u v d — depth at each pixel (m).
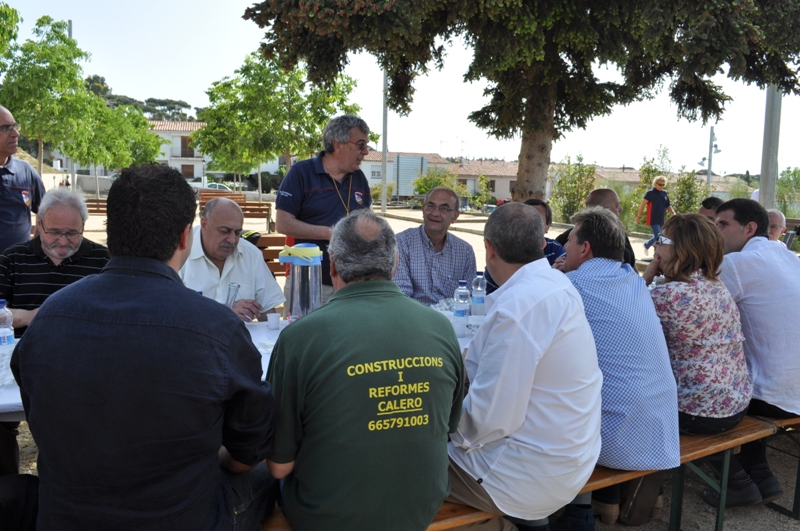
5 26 12.23
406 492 1.77
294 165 4.07
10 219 4.41
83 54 19.47
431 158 56.41
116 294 1.48
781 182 17.67
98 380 1.40
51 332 1.45
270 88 17.22
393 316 1.80
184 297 1.52
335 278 1.97
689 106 6.50
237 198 19.64
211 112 19.22
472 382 2.26
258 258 3.50
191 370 1.45
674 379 2.57
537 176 6.23
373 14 4.14
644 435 2.47
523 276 2.33
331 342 1.74
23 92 18.42
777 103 8.32
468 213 28.22
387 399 1.73
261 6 4.60
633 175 41.28
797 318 3.08
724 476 2.94
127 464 1.44
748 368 3.24
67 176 30.02
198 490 1.56
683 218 2.82
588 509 2.63
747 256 3.19
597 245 2.65
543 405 2.19
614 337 2.47
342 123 3.92
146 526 1.47
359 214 1.92
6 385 2.25
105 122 28.97
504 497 2.22
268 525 2.09
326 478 1.75
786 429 3.47
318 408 1.73
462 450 2.31
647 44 4.92
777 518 3.30
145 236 1.52
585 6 5.06
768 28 4.93
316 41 4.73
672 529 3.03
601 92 6.10
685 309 2.72
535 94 5.88
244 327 1.62
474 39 5.50
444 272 3.90
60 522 1.48
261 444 1.72
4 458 2.58
